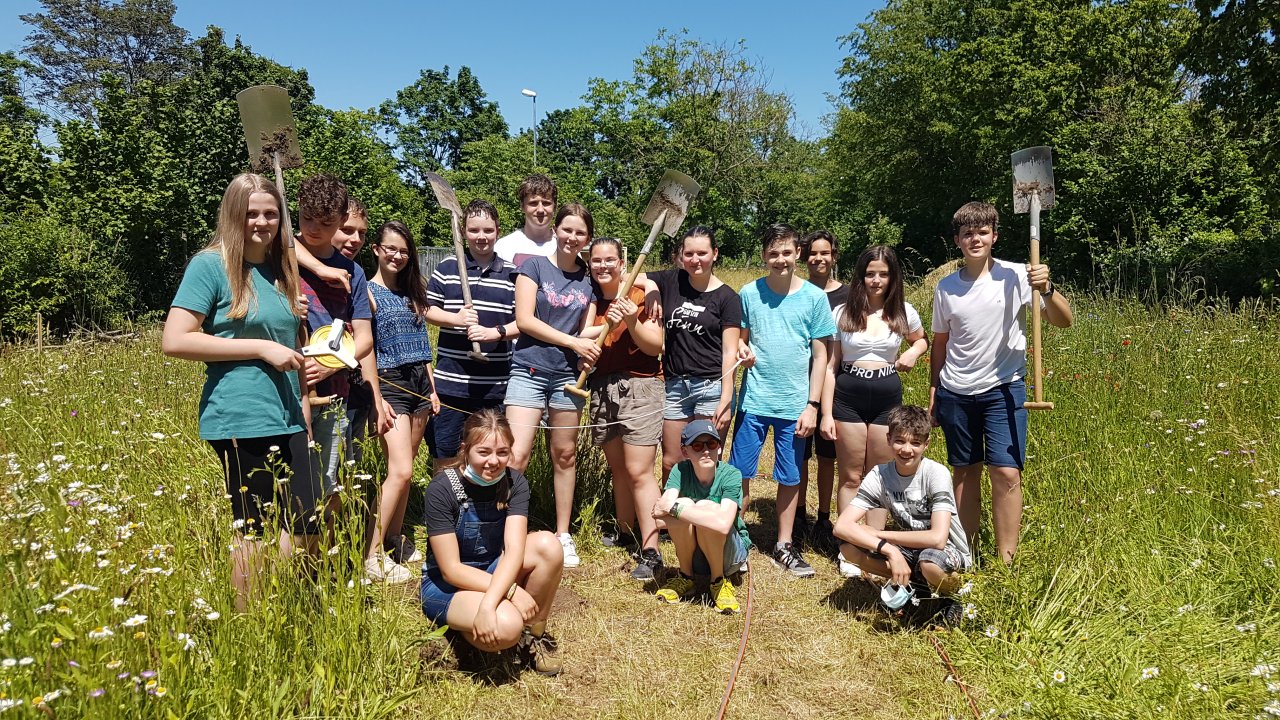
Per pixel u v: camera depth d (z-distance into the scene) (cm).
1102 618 336
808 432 442
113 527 267
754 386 455
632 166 3947
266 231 290
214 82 3150
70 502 262
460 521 319
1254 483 422
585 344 412
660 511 391
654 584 418
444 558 315
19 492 260
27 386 548
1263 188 1691
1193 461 459
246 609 272
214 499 318
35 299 1344
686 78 3725
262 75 3281
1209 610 341
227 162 1950
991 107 2519
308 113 2866
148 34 4612
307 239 362
